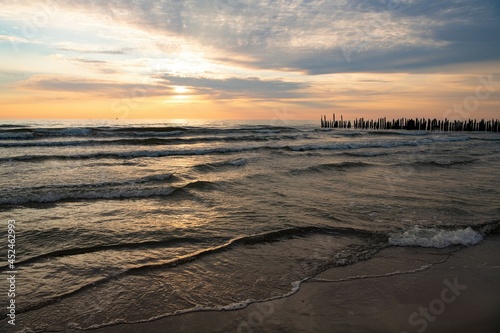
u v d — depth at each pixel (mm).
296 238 6184
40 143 21250
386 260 5348
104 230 6434
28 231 6258
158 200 8914
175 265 4988
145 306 3908
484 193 10156
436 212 7977
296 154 19609
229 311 3844
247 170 13656
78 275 4617
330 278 4695
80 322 3574
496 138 40688
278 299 4121
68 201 8633
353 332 3500
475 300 4238
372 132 46219
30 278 4488
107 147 21312
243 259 5254
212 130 34344
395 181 11992
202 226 6766
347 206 8414
